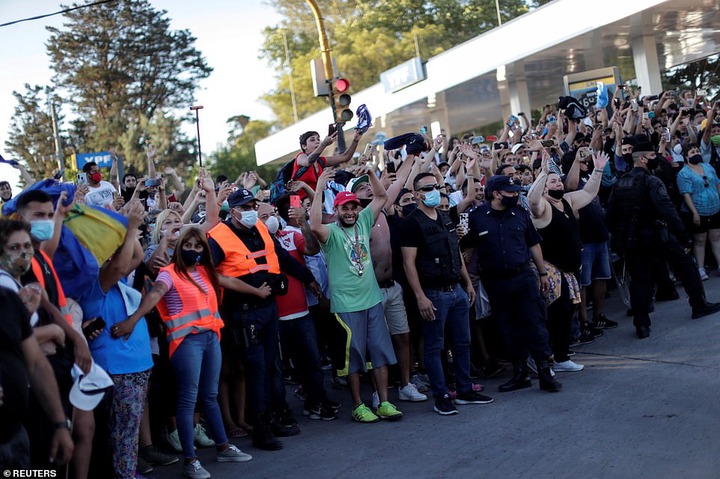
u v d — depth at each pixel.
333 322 7.32
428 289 7.34
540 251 7.94
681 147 12.12
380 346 7.29
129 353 5.52
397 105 26.05
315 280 7.51
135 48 55.03
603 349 8.90
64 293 5.22
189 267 6.17
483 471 5.58
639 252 9.07
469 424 6.82
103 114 55.12
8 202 5.23
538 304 7.67
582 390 7.45
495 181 7.77
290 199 7.78
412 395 7.83
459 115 30.73
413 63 24.69
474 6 55.06
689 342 8.52
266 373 6.80
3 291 4.06
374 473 5.77
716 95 27.27
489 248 7.76
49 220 4.88
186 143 55.56
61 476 5.09
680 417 6.30
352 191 8.01
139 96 55.28
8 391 3.94
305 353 7.45
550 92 28.58
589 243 9.41
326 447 6.58
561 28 19.61
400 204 8.25
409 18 56.69
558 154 11.27
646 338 8.98
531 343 7.63
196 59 56.31
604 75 16.70
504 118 31.38
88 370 4.74
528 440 6.18
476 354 8.66
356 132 8.55
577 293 8.36
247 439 7.11
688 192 10.91
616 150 10.89
